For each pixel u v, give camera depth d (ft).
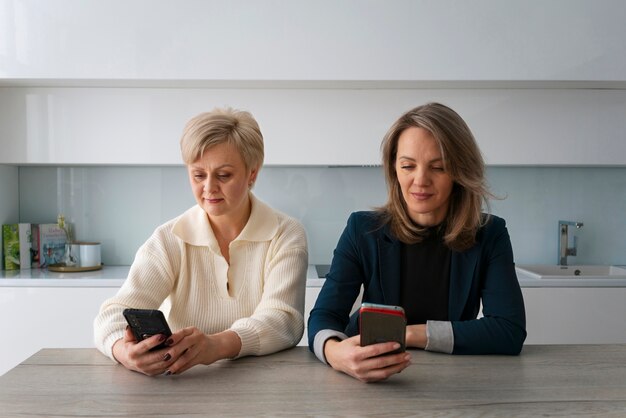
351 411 3.29
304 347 4.80
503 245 4.92
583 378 3.89
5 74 9.03
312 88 9.69
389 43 9.14
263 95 9.69
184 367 3.92
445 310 4.92
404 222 4.87
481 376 3.91
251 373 3.97
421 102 9.75
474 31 9.16
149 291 4.90
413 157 4.40
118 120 9.61
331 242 11.07
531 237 11.23
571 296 9.33
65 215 10.90
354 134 9.73
